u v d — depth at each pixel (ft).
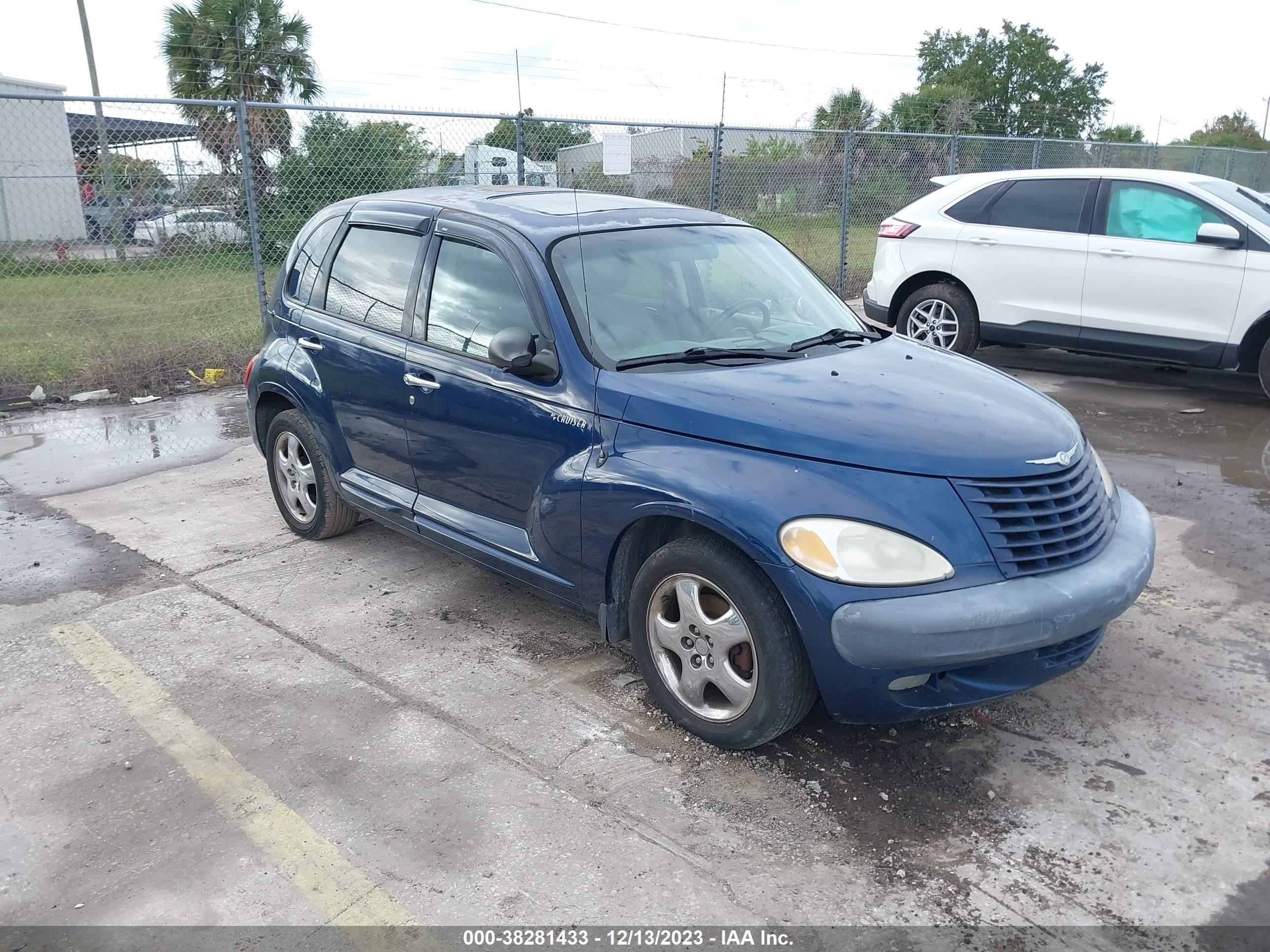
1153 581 15.25
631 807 9.98
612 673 12.74
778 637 9.95
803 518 9.68
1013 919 8.48
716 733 10.79
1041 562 10.04
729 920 8.46
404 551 16.93
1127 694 12.07
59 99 25.73
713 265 13.89
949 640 9.34
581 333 12.05
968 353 29.32
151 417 26.08
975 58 152.35
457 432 13.26
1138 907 8.61
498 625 14.15
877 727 11.42
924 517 9.69
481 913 8.57
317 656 13.23
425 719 11.64
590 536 11.53
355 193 35.68
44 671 12.85
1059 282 27.14
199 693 12.26
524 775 10.53
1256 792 10.16
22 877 9.07
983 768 10.62
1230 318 24.94
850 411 10.68
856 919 8.48
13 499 19.60
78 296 40.45
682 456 10.67
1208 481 19.86
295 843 9.49
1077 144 54.34
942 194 29.73
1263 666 12.71
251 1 61.21
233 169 34.71
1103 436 23.15
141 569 16.19
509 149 35.73
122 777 10.57
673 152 43.96
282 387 16.35
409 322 14.17
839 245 45.32
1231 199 25.59
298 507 17.43
